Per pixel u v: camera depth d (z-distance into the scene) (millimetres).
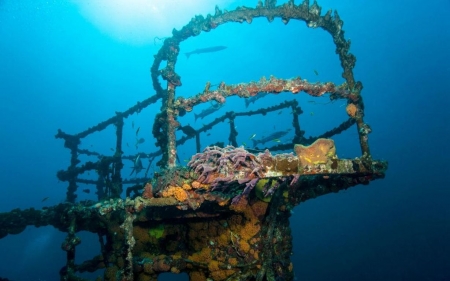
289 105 7828
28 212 5129
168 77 3615
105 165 6457
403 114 58094
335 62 84000
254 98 11531
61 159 68938
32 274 18891
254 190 4121
